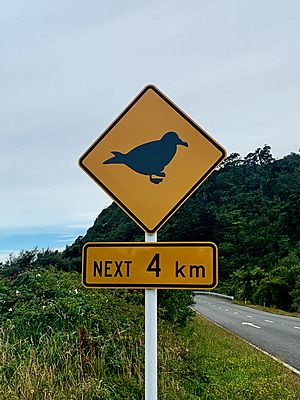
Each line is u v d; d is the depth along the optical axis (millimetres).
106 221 25594
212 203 86875
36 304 7020
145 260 3264
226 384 7363
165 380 5988
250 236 66750
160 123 3439
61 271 9523
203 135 3406
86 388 5109
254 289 48750
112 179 3428
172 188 3389
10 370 5332
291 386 7645
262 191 89625
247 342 14289
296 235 65188
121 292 8773
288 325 21203
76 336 6129
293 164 105312
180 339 9305
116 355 6094
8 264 14555
